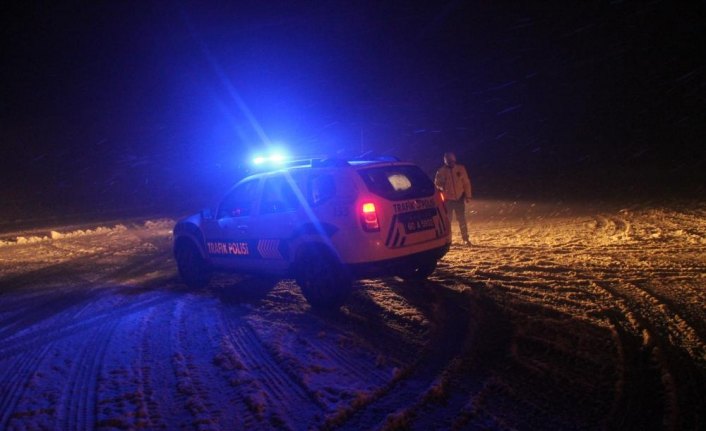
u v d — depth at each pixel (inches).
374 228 273.4
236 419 174.4
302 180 302.4
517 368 202.1
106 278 429.1
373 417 171.5
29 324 302.2
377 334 249.4
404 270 287.6
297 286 358.0
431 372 203.6
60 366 230.4
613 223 550.9
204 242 360.8
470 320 260.5
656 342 218.5
